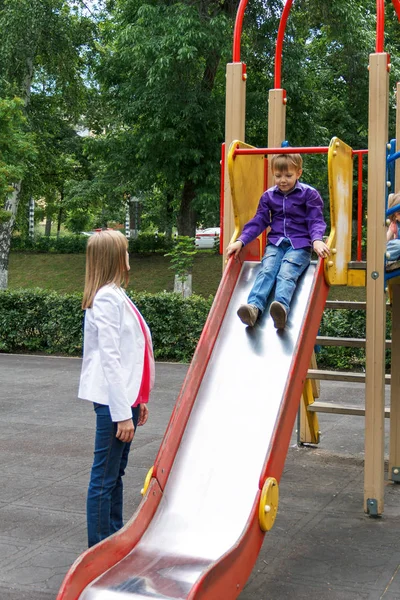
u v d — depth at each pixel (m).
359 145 22.95
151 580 3.10
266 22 17.64
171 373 10.78
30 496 5.07
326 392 9.42
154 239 28.72
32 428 7.25
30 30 18.67
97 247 3.62
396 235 5.71
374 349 4.79
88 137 21.53
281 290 4.52
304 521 4.65
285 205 4.87
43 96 21.98
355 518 4.73
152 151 19.03
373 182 4.81
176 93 17.53
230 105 5.41
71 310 12.80
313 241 4.55
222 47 17.03
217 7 17.94
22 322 13.03
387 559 4.02
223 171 5.41
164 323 11.98
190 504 3.58
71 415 7.91
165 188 21.89
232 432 3.86
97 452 3.59
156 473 3.64
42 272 28.03
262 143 19.42
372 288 4.83
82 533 4.37
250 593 3.58
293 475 5.78
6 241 20.11
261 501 3.44
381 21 4.81
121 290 3.66
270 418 3.89
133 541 3.38
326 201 22.59
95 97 23.28
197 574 3.16
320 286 4.43
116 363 3.47
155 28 16.75
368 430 4.77
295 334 4.35
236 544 3.19
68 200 28.34
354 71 19.92
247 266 5.09
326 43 21.92
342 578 3.76
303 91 18.44
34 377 10.52
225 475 3.67
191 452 3.81
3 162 14.70
